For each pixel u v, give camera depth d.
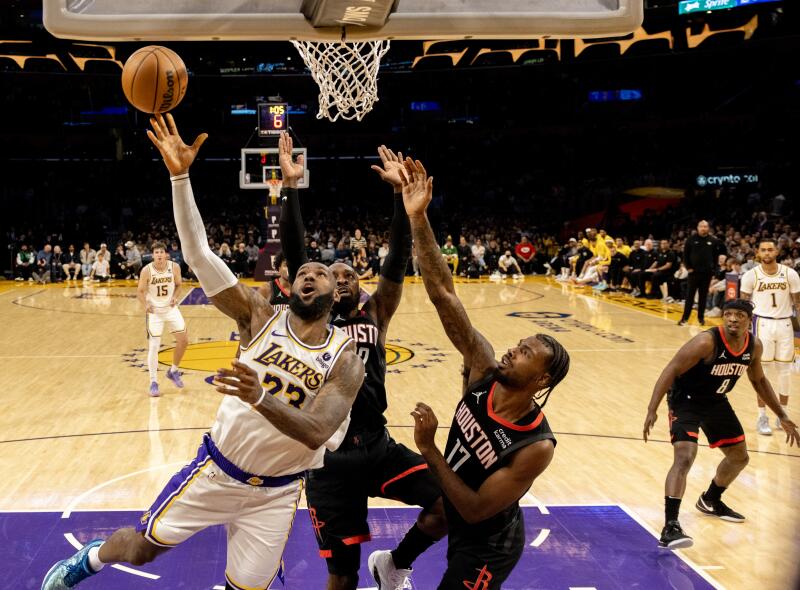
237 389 2.64
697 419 4.97
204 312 15.32
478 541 3.16
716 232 22.83
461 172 32.41
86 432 6.99
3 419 7.41
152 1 3.50
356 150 32.22
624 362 10.32
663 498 5.51
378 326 4.02
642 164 30.47
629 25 3.62
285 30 3.59
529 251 24.95
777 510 5.32
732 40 24.25
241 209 31.41
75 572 3.39
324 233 27.45
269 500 3.27
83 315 14.91
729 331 4.79
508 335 12.36
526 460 2.98
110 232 28.98
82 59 24.77
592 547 4.68
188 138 31.66
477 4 3.61
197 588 4.12
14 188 30.69
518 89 31.53
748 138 28.20
